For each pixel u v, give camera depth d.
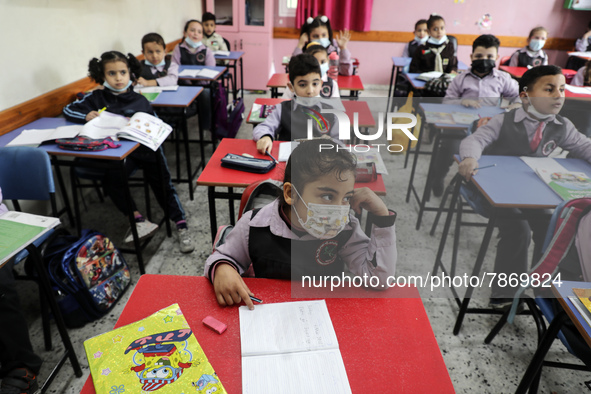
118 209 2.69
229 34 5.61
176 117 3.20
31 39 2.42
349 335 0.88
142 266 2.21
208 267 1.04
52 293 1.47
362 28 6.05
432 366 0.82
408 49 5.47
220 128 3.72
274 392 0.75
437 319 1.94
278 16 6.08
